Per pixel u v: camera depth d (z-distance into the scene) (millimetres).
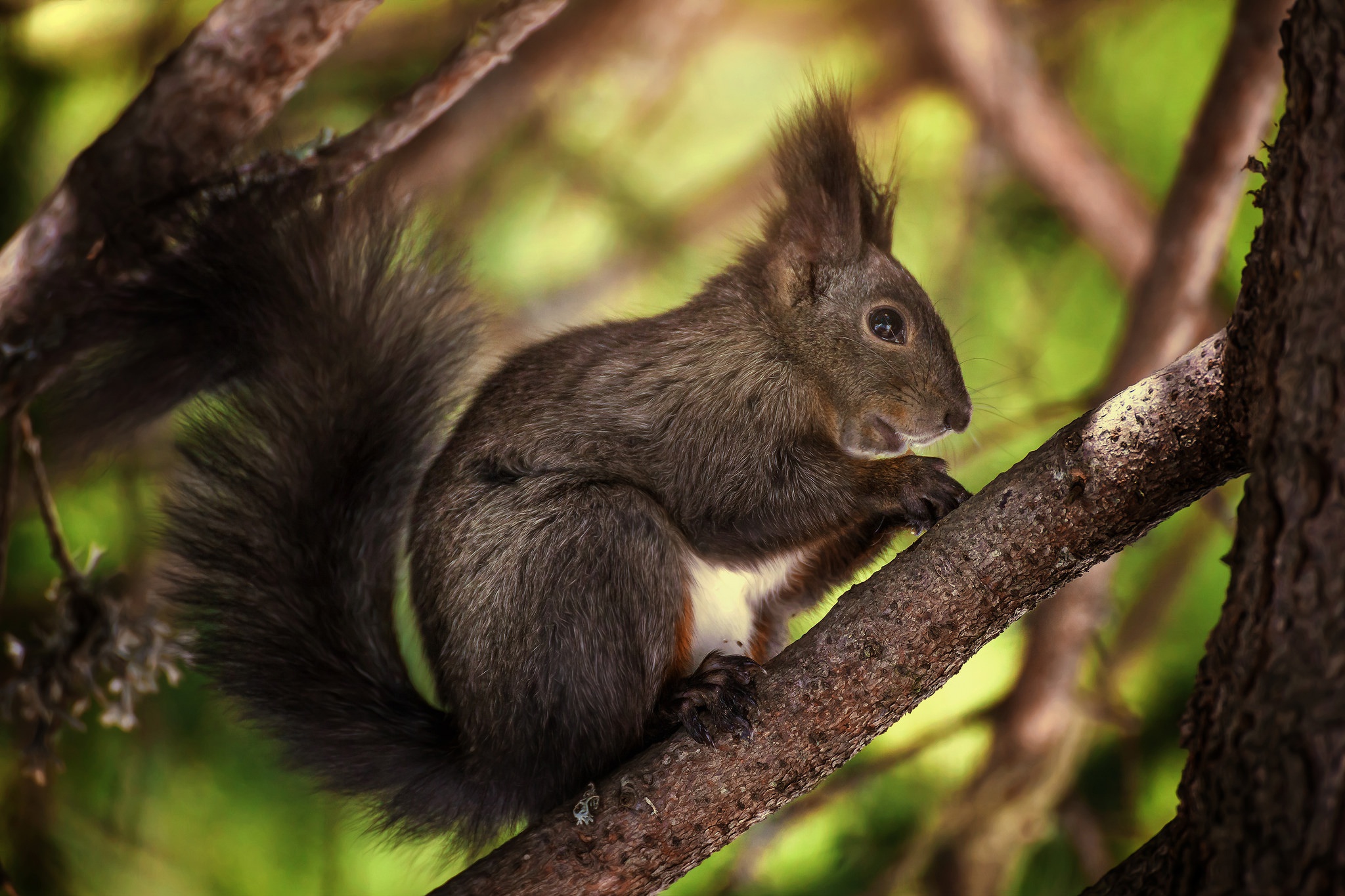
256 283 3900
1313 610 3740
